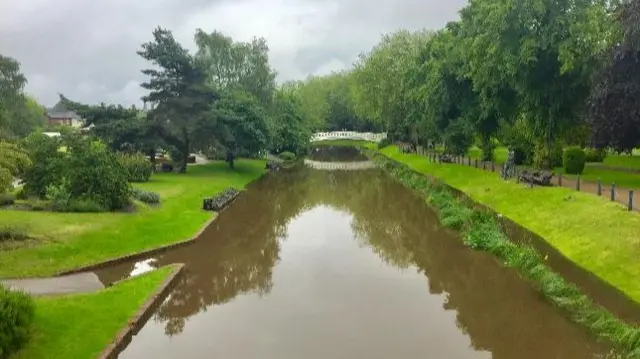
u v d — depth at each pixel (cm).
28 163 2156
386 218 3316
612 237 2056
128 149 4688
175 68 4788
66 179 2823
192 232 2717
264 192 4531
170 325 1584
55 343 1298
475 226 2667
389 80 7469
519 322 1573
